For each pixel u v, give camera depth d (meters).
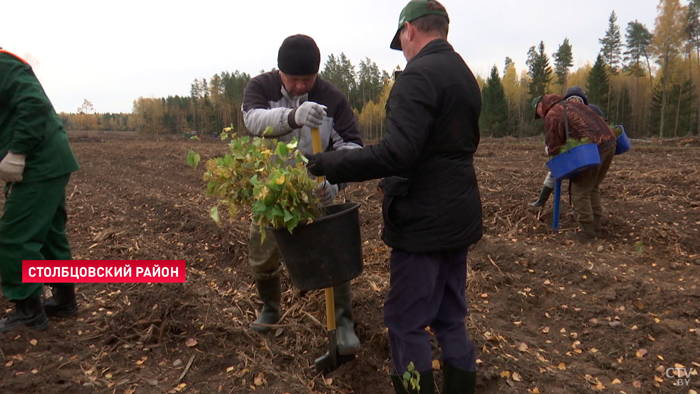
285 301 3.97
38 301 3.39
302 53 2.74
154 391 2.83
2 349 3.09
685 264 4.88
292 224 2.23
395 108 2.13
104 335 3.44
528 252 4.98
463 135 2.26
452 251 2.38
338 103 3.09
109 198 8.63
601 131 5.09
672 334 3.52
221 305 3.90
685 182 7.79
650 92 49.19
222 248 5.38
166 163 14.03
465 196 2.29
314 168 2.27
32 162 3.19
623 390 2.94
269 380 2.90
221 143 27.47
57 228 3.58
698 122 40.59
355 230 2.50
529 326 3.78
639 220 6.00
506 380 2.95
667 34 38.94
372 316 3.58
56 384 2.84
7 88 3.03
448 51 2.28
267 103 3.03
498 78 45.16
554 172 5.36
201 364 3.09
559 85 56.31
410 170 2.27
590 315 3.83
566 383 2.96
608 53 61.47
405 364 2.36
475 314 3.83
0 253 3.19
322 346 3.23
